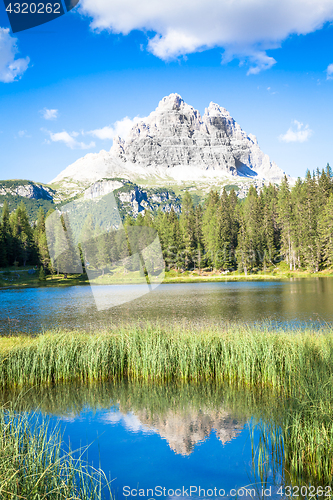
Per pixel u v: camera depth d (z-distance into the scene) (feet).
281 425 18.90
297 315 70.54
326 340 31.86
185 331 39.78
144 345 34.19
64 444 18.97
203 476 15.12
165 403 26.27
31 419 22.38
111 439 19.66
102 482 14.97
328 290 123.24
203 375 32.86
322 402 17.53
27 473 13.03
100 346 34.73
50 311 79.30
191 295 119.75
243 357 30.96
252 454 17.15
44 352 33.14
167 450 17.92
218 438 19.76
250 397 27.04
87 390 29.68
